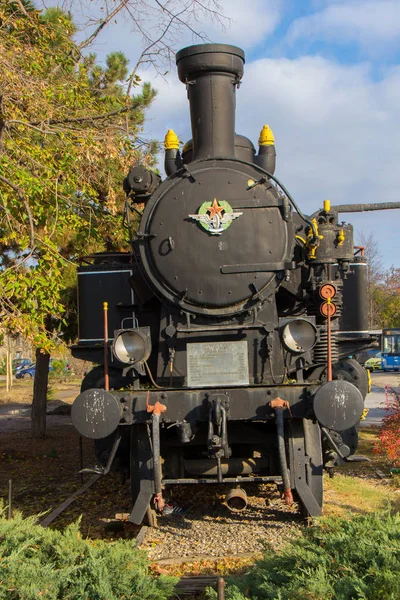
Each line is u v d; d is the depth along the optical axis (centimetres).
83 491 820
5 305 703
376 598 352
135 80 880
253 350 625
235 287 625
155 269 639
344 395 545
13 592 377
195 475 656
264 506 690
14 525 454
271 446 632
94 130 800
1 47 695
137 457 595
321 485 595
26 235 741
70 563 418
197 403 576
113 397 561
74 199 864
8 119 730
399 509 677
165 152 741
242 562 516
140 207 1122
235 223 629
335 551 399
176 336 634
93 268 734
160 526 630
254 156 746
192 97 697
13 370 4259
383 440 886
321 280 634
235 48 693
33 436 1348
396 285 4916
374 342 730
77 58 895
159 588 411
